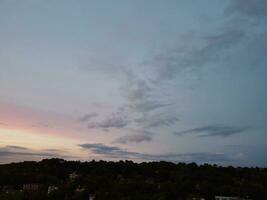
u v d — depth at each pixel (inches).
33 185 4298.7
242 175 4343.0
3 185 4259.4
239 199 3486.7
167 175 4325.8
